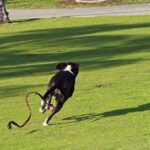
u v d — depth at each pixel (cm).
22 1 4669
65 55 2459
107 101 1535
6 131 1284
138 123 1299
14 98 1641
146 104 1488
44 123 1311
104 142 1161
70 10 4212
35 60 2366
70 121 1345
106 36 2939
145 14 3781
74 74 1323
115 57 2338
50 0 4659
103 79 1878
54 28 3353
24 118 1391
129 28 3183
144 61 2223
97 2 4462
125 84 1770
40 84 1848
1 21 3647
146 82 1791
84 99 1562
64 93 1291
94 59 2312
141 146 1125
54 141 1189
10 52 2617
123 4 4412
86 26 3353
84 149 1118
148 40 2767
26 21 3728
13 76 2025
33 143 1185
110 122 1318
